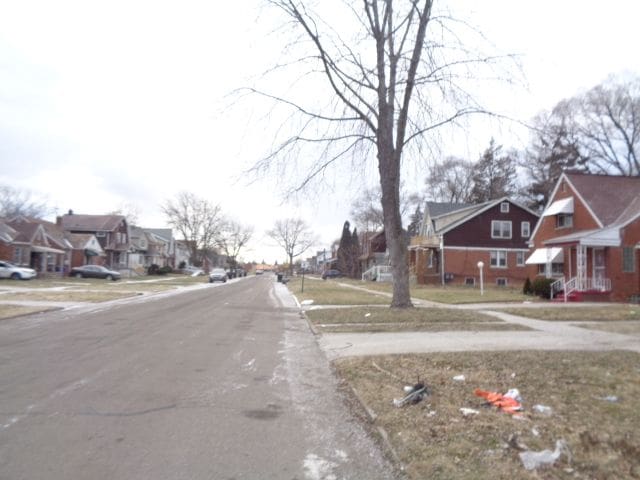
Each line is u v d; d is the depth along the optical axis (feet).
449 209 153.07
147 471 13.46
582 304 69.00
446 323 46.16
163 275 225.76
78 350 32.14
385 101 52.16
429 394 20.74
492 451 14.37
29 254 146.72
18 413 18.38
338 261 278.26
